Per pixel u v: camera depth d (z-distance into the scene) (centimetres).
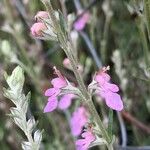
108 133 16
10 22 35
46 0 14
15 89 16
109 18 35
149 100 33
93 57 35
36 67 34
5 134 34
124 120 32
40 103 31
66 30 14
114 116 32
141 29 25
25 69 32
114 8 36
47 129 34
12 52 32
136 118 33
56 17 14
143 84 34
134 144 31
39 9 33
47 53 36
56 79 15
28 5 35
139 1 20
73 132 28
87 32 39
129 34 36
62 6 28
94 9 35
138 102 35
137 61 34
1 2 36
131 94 35
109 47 37
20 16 38
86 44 36
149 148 26
